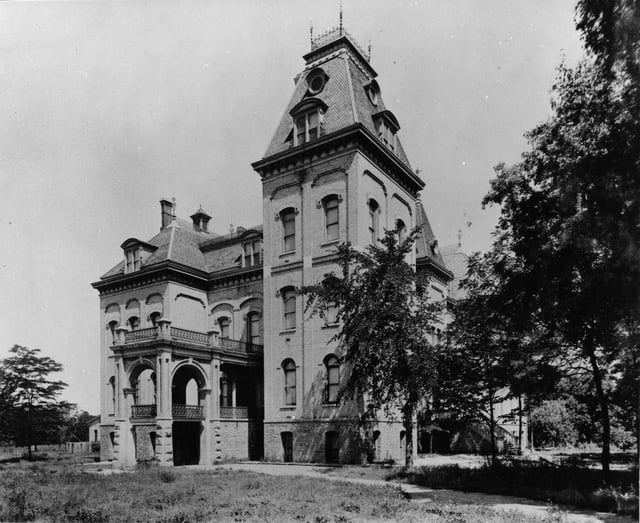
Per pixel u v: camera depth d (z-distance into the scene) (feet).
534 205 46.96
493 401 58.54
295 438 82.38
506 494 44.86
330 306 77.10
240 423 91.56
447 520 31.50
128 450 82.17
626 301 38.99
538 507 38.14
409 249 68.54
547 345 52.95
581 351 53.01
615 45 33.65
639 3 31.04
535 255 43.29
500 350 57.06
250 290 106.83
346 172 84.69
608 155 35.88
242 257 109.40
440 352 61.31
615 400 49.83
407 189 101.86
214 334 88.69
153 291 109.81
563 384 61.41
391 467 66.54
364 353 60.59
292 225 91.71
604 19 33.81
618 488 42.57
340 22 98.94
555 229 42.65
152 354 80.84
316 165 88.74
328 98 92.99
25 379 130.72
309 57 102.27
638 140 33.86
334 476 60.13
